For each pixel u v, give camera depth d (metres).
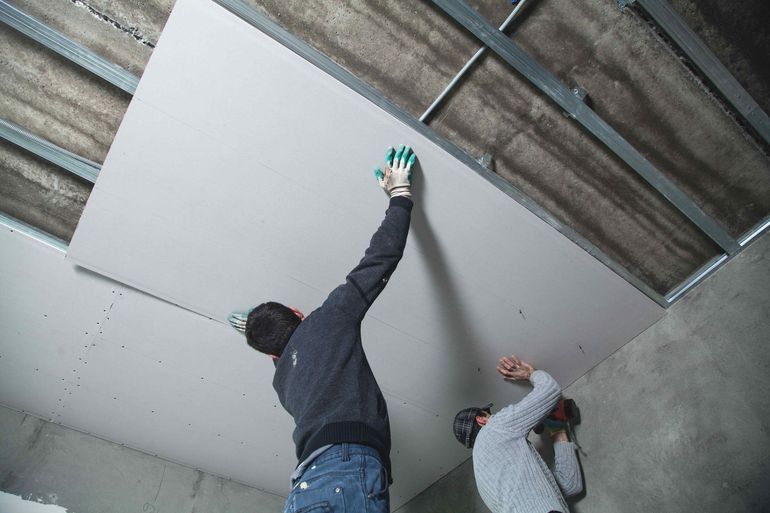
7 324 2.52
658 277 2.62
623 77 2.07
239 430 2.96
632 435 2.55
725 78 2.00
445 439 3.05
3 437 2.83
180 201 2.10
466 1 1.93
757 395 2.21
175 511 3.03
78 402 2.84
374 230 2.22
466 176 2.14
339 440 1.47
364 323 2.51
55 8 1.89
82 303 2.43
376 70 2.05
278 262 2.28
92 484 2.90
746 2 1.89
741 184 2.31
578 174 2.32
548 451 2.82
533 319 2.59
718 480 2.22
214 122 1.94
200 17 1.76
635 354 2.69
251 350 2.59
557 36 2.00
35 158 2.23
